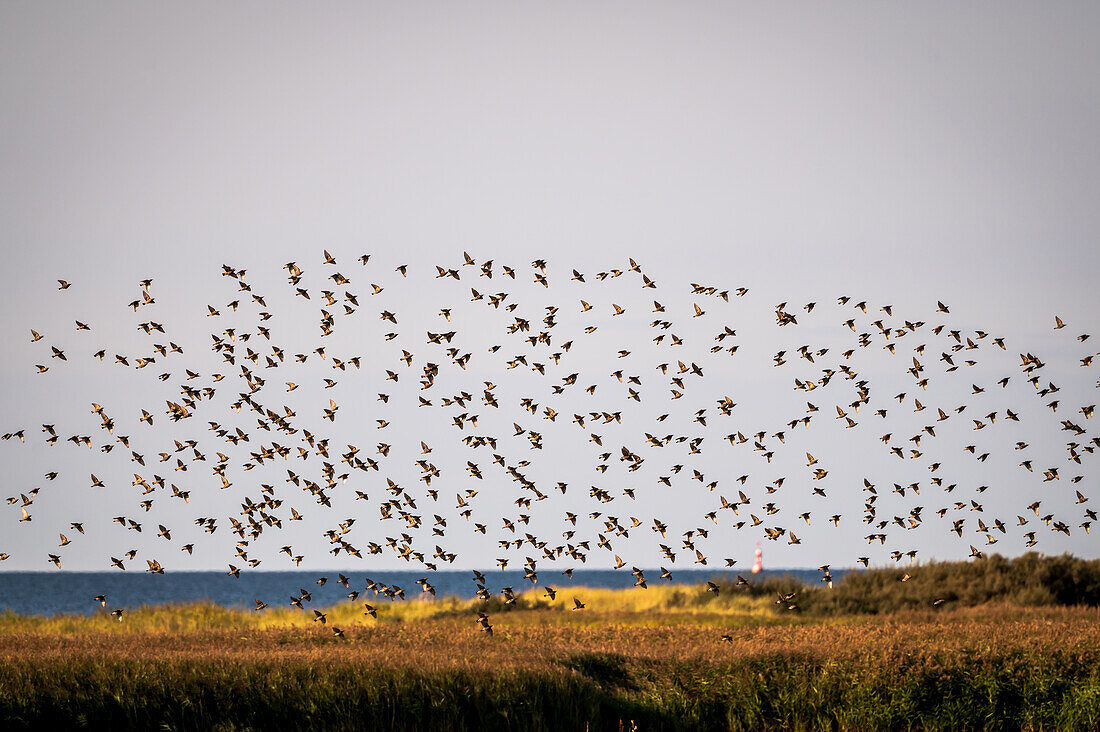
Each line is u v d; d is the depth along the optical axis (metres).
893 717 25.92
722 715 26.61
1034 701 26.34
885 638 32.62
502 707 24.69
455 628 42.12
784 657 28.73
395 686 24.77
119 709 23.22
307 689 24.38
